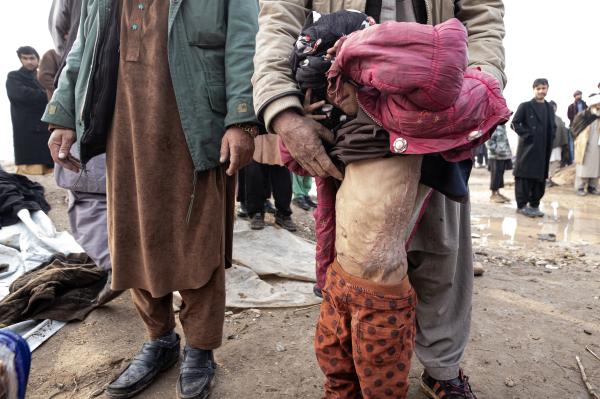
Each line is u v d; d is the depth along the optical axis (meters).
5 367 0.93
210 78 1.73
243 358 2.20
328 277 1.29
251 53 1.70
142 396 1.90
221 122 1.77
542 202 8.76
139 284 1.84
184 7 1.68
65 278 2.77
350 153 1.16
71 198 2.70
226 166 1.88
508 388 1.96
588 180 9.80
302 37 1.20
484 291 3.18
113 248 1.81
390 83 0.98
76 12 2.68
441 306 1.63
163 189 1.72
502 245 5.02
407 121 1.03
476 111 1.06
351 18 1.18
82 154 1.79
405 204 1.16
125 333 2.44
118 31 1.70
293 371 2.08
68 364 2.16
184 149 1.72
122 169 1.74
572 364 2.16
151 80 1.66
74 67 1.85
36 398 1.92
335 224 1.39
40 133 6.17
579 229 6.05
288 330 2.49
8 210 4.10
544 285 3.37
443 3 1.38
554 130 6.80
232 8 1.72
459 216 1.58
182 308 1.94
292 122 1.22
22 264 3.49
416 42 0.96
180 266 1.78
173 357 2.08
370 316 1.16
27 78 5.99
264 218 4.48
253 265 3.28
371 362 1.18
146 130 1.68
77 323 2.53
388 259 1.15
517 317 2.69
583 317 2.71
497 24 1.40
